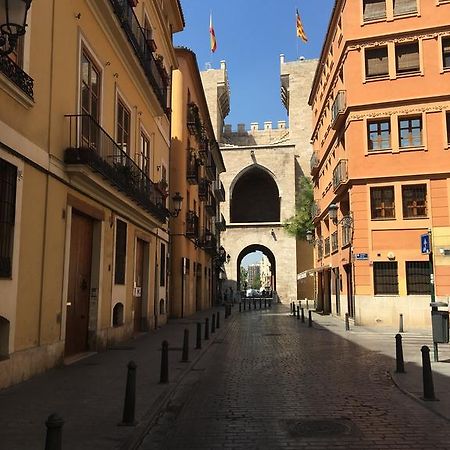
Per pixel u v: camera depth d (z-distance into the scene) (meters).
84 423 6.72
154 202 19.09
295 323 27.09
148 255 20.52
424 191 24.47
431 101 24.56
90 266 13.88
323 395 8.97
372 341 18.12
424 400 8.33
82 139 12.52
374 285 24.44
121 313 16.34
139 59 16.72
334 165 31.39
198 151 36.53
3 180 8.87
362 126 25.55
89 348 13.65
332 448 5.93
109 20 14.01
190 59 32.19
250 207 72.69
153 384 9.55
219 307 48.59
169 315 29.58
